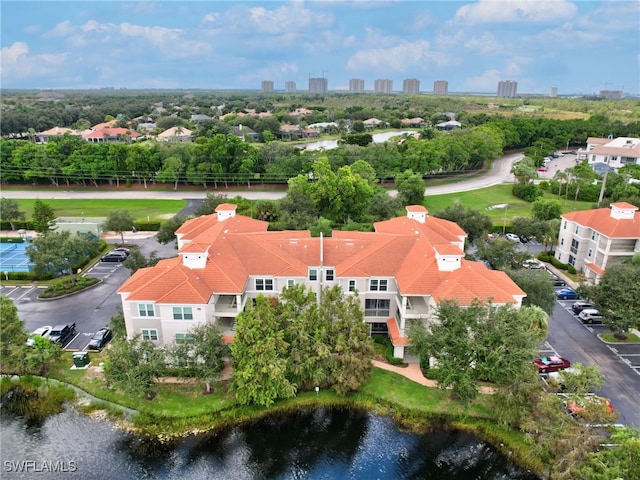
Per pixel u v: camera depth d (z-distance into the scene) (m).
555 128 173.38
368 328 41.19
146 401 39.78
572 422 31.56
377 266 46.78
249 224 57.78
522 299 46.41
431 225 57.50
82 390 41.38
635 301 44.91
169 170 108.00
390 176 111.25
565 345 46.56
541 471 33.19
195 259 44.56
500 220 86.56
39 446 35.97
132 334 43.16
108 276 63.47
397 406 39.12
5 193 107.00
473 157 130.50
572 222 64.81
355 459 35.06
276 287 47.41
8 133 184.88
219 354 39.22
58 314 52.91
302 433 37.31
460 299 40.38
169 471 33.81
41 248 58.03
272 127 186.75
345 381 38.59
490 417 38.03
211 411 38.69
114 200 102.12
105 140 163.50
